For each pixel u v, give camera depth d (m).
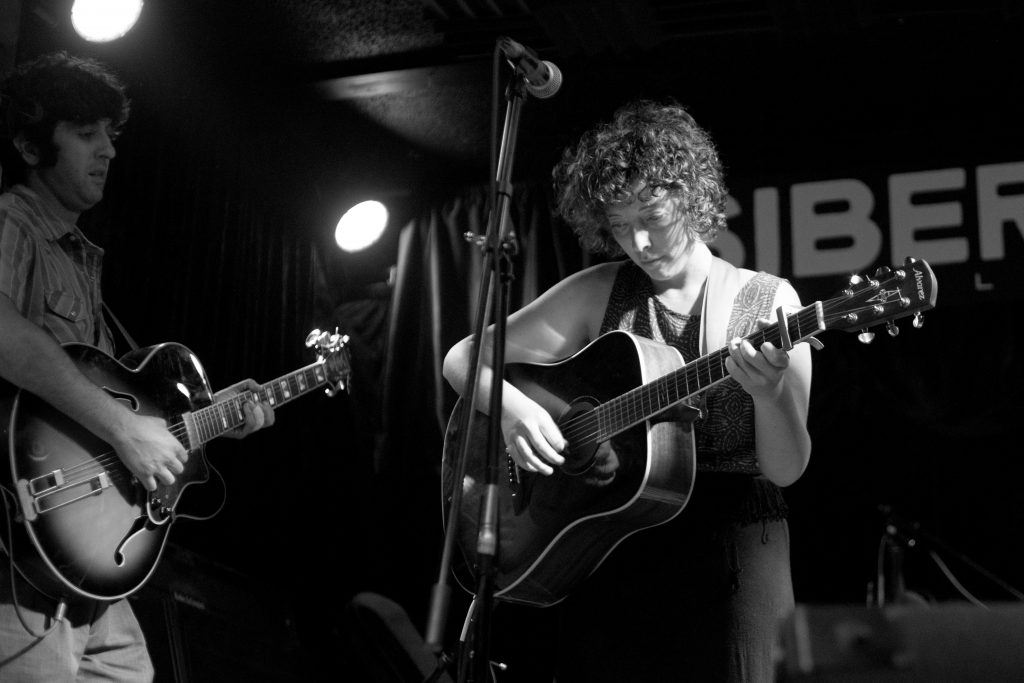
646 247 2.39
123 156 4.56
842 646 0.93
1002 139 4.64
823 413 4.70
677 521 2.33
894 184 4.71
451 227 5.21
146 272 4.58
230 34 4.96
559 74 2.42
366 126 5.27
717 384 2.32
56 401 2.48
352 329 5.18
